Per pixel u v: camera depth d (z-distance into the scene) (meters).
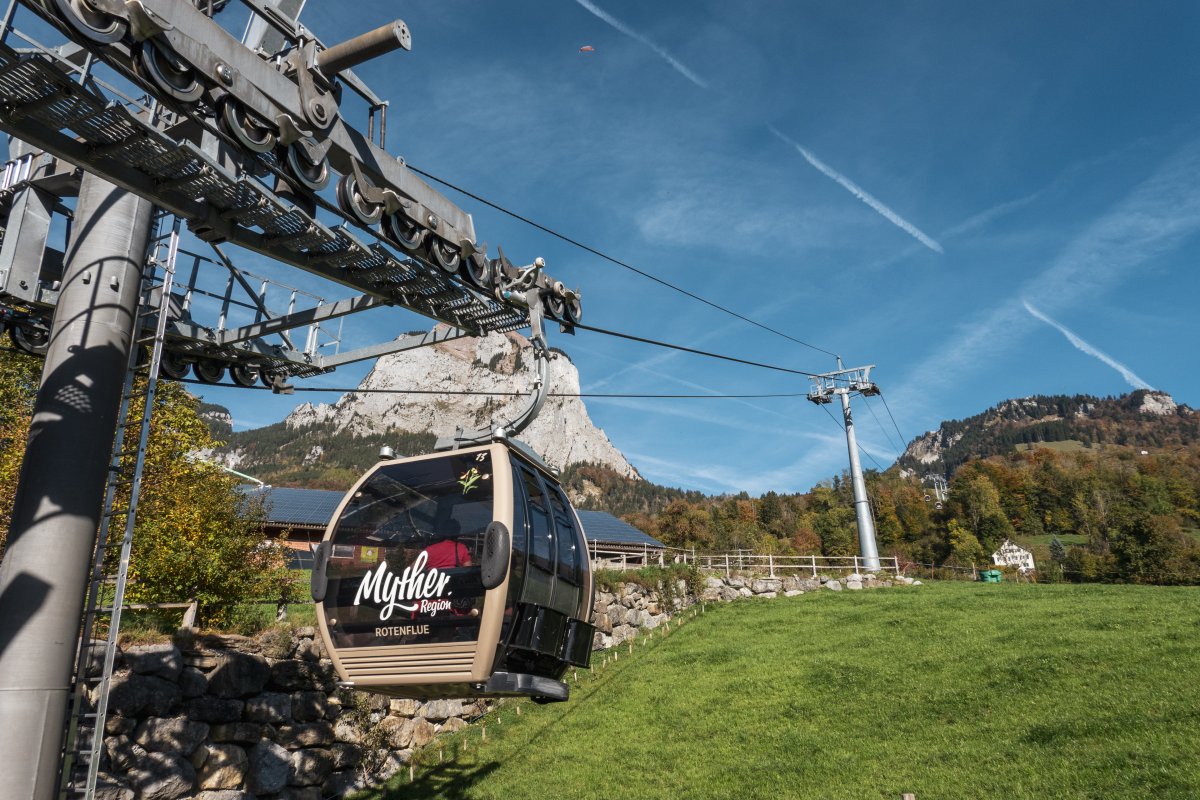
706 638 25.41
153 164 7.09
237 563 14.21
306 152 7.50
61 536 8.14
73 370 8.50
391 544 7.48
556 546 8.20
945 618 23.75
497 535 6.79
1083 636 18.89
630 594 27.72
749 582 33.69
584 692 20.34
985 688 16.03
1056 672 16.20
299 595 16.03
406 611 7.09
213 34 6.88
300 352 12.94
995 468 142.38
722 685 19.16
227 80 6.62
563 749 16.09
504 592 6.77
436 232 9.19
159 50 6.11
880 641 21.58
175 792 10.89
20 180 9.67
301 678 13.95
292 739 13.30
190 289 11.48
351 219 8.14
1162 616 20.23
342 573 7.56
